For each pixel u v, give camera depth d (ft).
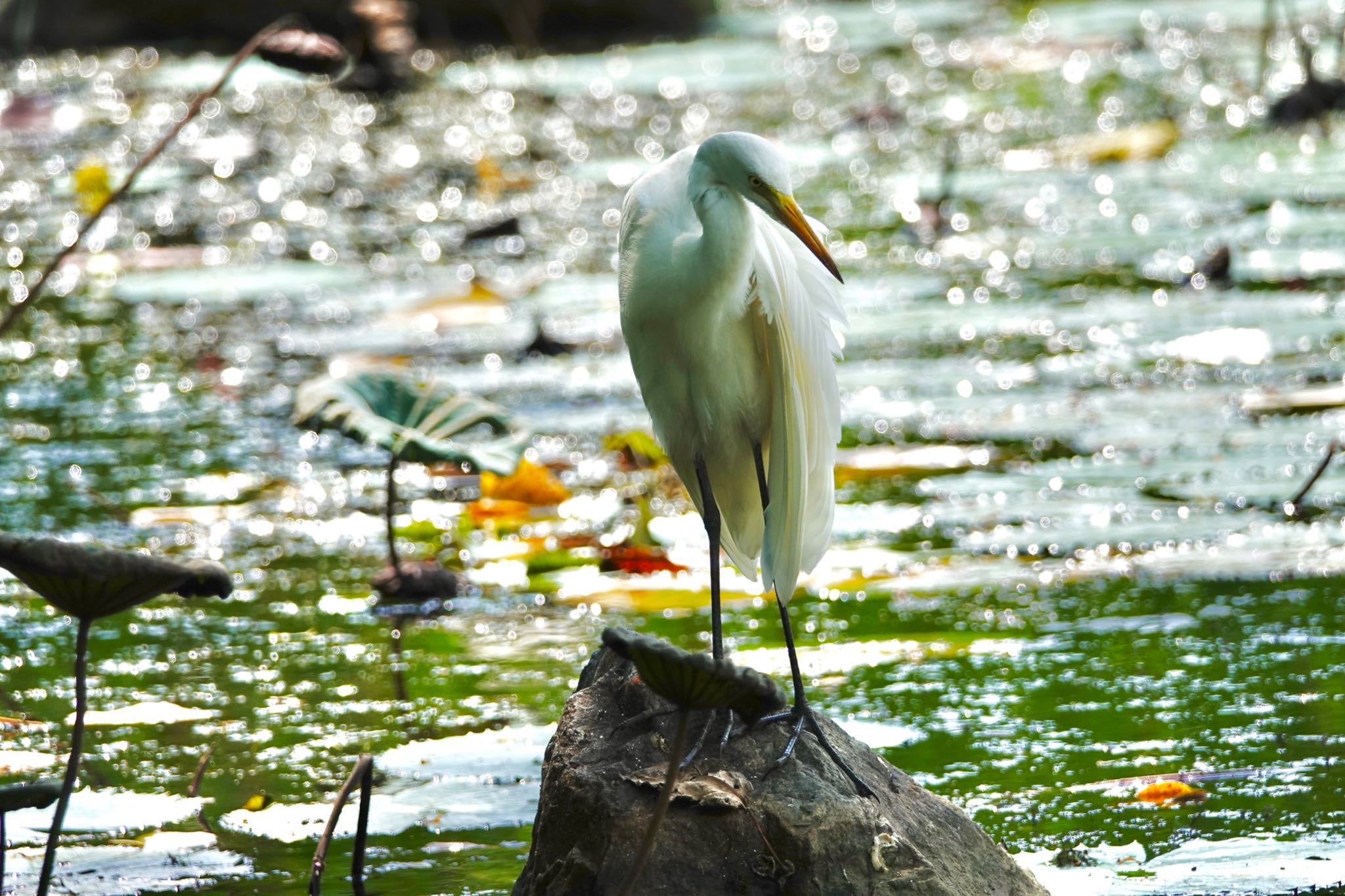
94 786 26.11
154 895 22.33
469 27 100.37
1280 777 25.08
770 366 22.43
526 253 60.29
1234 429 41.29
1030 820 23.91
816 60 92.73
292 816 24.82
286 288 56.75
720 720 21.31
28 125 79.97
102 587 16.39
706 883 19.67
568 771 20.83
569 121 80.94
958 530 36.55
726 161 21.30
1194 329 48.67
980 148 72.43
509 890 22.21
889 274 56.08
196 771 26.68
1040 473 39.42
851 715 28.04
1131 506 37.24
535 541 37.37
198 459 42.34
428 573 34.55
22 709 29.37
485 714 28.71
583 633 32.45
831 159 72.13
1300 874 21.86
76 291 57.06
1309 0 98.27
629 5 102.99
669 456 24.00
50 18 95.14
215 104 84.07
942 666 30.12
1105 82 82.79
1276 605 32.27
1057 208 62.95
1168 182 65.46
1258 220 59.26
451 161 74.33
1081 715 27.78
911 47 95.30
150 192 69.56
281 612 33.78
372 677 30.53
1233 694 28.35
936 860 20.49
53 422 45.01
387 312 54.03
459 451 32.60
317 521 38.78
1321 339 47.11
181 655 31.89
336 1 93.81
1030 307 51.85
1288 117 72.13
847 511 37.88
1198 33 92.27
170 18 95.55
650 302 22.45
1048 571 34.32
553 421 44.14
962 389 45.29
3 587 36.37
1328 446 39.68
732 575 35.14
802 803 20.25
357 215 66.23
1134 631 31.40
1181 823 23.65
